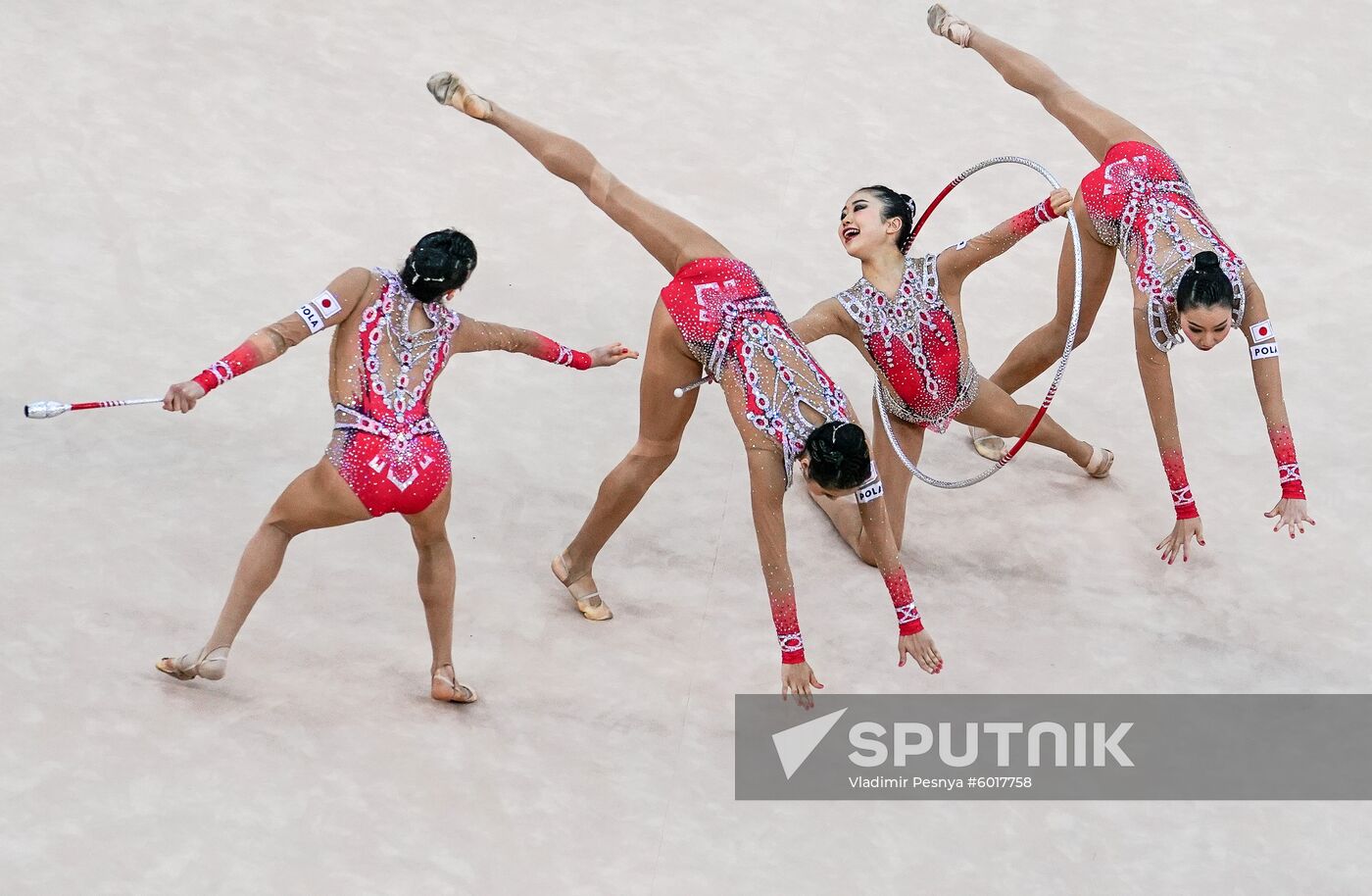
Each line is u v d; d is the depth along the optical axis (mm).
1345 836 20562
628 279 29406
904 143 33312
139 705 19812
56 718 19359
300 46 33812
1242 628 23688
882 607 23688
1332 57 37469
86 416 24562
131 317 26578
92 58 32344
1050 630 23438
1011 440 27359
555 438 26016
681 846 19375
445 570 20047
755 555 24406
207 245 28391
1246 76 36406
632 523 24750
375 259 28703
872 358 22422
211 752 19375
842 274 29625
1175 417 23250
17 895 17047
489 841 18938
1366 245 31797
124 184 29359
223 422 25062
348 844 18500
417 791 19422
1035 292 30266
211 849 18094
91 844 17844
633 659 22266
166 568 22094
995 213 31797
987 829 20266
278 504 19391
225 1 34750
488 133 32375
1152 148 23891
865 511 19422
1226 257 22438
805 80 34938
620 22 36125
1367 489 26266
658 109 33438
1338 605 24156
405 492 18984
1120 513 25797
